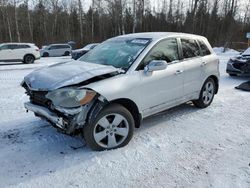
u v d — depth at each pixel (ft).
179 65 16.29
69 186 10.30
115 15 142.00
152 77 14.37
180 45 16.90
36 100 13.44
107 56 15.40
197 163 11.83
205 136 14.64
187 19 144.56
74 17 173.17
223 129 15.60
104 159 12.19
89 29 169.78
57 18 163.32
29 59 63.52
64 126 11.97
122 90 12.90
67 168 11.51
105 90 12.28
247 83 28.09
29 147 13.41
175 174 11.03
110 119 12.91
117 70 13.26
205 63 18.52
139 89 13.74
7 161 12.06
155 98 14.78
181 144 13.67
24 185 10.36
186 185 10.31
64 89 11.73
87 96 11.75
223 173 11.03
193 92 17.85
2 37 145.79
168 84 15.43
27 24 152.05
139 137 14.51
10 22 142.00
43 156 12.53
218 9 147.74
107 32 163.22
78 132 12.76
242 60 33.17
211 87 19.72
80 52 63.62
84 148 13.25
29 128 15.81
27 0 145.18
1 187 10.23
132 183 10.49
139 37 16.21
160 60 14.42
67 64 14.93
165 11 165.58
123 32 138.10
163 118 17.42
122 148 13.21
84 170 11.37
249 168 11.38
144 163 11.87
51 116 12.16
